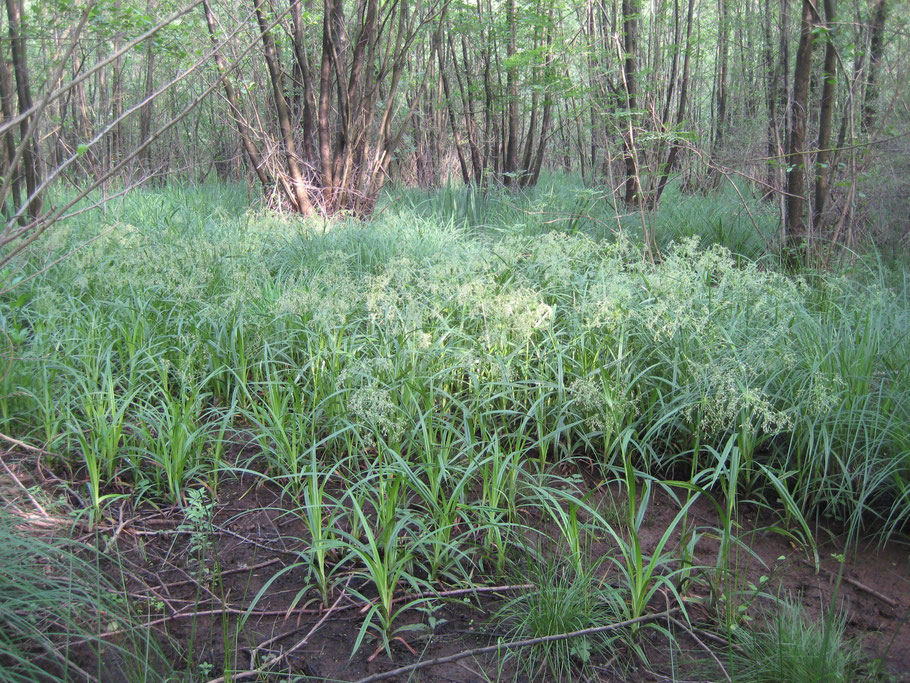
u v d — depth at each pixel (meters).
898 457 3.30
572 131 15.97
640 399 3.87
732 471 2.90
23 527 2.95
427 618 2.76
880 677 2.45
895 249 6.29
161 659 2.47
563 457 3.89
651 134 6.77
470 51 12.88
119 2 7.25
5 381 3.76
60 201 8.30
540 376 3.96
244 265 5.52
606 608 2.81
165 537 3.19
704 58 13.60
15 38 6.06
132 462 3.49
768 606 2.84
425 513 3.30
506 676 2.49
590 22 9.90
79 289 5.09
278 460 3.56
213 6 9.51
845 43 6.38
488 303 4.20
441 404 3.93
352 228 7.59
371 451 3.82
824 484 3.46
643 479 3.79
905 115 6.27
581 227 7.88
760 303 4.21
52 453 3.56
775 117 8.12
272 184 9.28
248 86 9.13
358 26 9.26
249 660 2.53
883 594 2.93
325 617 2.75
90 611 2.58
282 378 4.40
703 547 3.23
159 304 4.88
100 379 4.20
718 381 3.53
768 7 9.61
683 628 2.69
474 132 12.53
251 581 2.96
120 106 11.68
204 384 4.04
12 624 2.31
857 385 3.63
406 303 4.53
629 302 4.20
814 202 6.50
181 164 13.25
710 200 8.93
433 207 9.28
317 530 2.79
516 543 3.05
